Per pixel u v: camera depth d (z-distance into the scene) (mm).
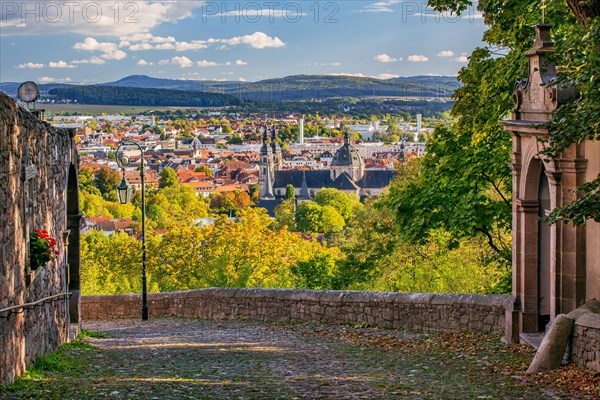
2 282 10992
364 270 39594
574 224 11664
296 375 13438
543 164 15836
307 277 43781
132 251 62750
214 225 60500
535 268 16844
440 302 19859
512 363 14594
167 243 60938
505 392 11641
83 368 13828
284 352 17203
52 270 16562
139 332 23609
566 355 13516
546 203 16688
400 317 20797
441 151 24266
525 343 16516
